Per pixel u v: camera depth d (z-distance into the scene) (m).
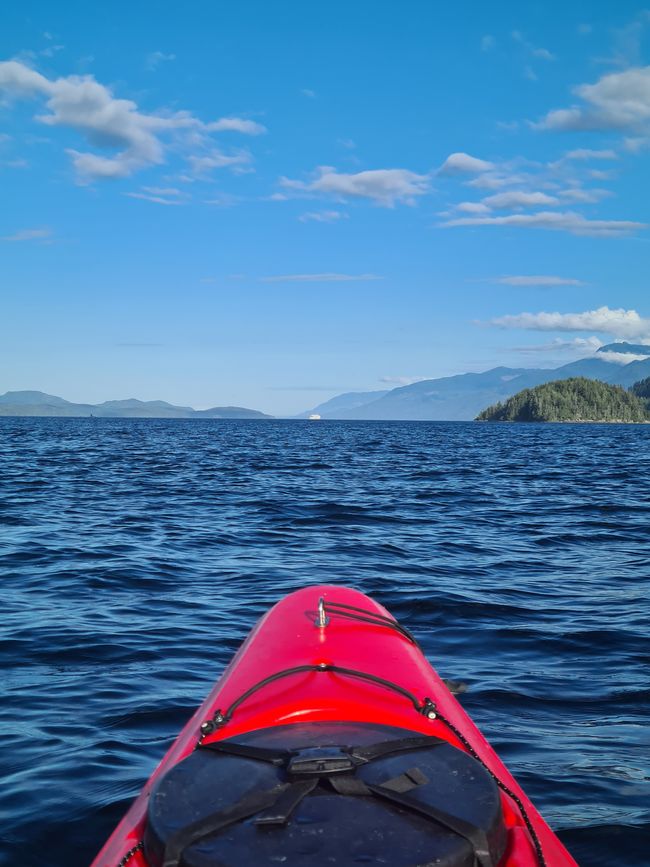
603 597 7.34
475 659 5.50
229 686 2.57
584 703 4.63
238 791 1.69
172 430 80.12
